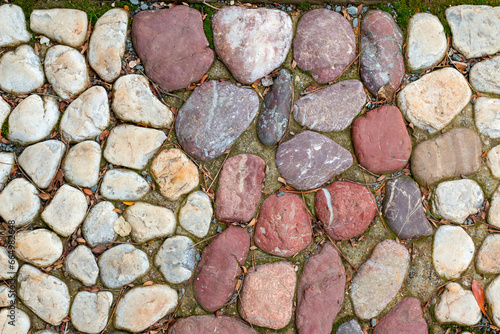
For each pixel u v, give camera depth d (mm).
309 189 1893
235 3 1884
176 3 1860
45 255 1691
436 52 1950
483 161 1999
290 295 1846
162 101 1822
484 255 1976
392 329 1903
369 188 1924
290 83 1861
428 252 1954
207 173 1847
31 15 1741
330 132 1913
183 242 1786
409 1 1981
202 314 1817
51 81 1739
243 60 1799
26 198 1697
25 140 1727
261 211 1851
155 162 1782
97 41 1760
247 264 1851
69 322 1732
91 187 1753
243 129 1838
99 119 1749
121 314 1738
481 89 2023
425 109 1933
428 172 1926
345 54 1882
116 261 1733
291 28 1870
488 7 2020
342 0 1922
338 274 1864
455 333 1979
